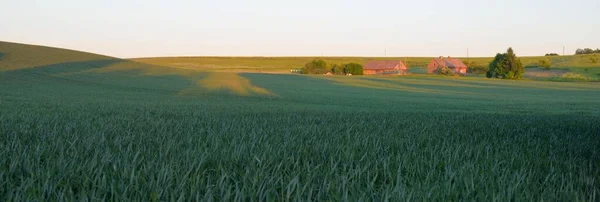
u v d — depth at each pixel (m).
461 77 120.88
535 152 7.97
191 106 28.66
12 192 4.34
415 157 6.98
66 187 4.48
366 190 4.80
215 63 197.50
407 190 4.80
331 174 5.48
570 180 5.41
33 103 26.50
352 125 12.92
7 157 6.06
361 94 64.56
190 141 8.02
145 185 4.66
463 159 7.03
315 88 76.38
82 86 58.00
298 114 19.23
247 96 52.50
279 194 4.73
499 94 71.56
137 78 74.81
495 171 5.92
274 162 6.23
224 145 7.86
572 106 41.75
